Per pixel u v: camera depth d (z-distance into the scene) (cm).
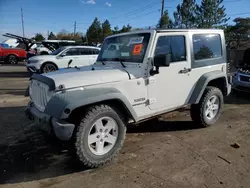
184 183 285
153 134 438
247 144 393
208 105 466
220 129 462
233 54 1722
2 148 384
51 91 303
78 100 288
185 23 2898
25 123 498
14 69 1611
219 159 342
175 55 400
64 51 1198
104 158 322
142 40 375
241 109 607
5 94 786
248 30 2683
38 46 2294
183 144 393
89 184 287
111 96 314
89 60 1232
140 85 359
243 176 299
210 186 279
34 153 367
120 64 391
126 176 301
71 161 342
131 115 344
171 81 397
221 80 493
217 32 477
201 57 444
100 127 319
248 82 706
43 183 291
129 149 376
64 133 290
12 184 289
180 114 552
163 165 327
